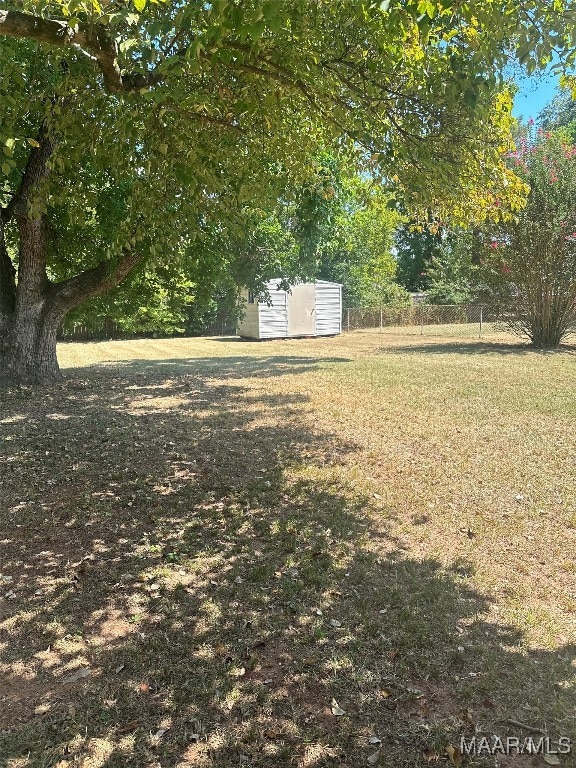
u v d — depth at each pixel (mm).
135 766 2260
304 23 4566
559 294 18156
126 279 12203
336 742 2369
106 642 3074
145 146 6305
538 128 17719
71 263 12227
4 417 8750
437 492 5438
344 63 5031
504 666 2846
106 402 10133
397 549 4219
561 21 3309
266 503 5145
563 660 2902
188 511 4957
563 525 4660
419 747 2338
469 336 25188
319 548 4211
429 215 6285
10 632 3184
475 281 19141
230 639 3088
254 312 26438
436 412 9016
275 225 14070
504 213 6148
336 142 6242
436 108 4906
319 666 2848
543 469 6109
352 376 13086
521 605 3438
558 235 17031
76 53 5410
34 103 5887
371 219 35812
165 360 18219
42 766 2254
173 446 7117
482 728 2436
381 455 6691
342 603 3443
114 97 5730
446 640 3062
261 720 2494
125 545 4293
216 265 12203
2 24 3775
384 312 32281
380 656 2930
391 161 5227
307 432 7824
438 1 3266
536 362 15117
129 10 3482
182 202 6496
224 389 11656
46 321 11414
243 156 6883
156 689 2699
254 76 5535
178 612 3363
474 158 5230
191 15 3332
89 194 6816
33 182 9773
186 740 2389
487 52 4004
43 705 2598
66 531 4551
